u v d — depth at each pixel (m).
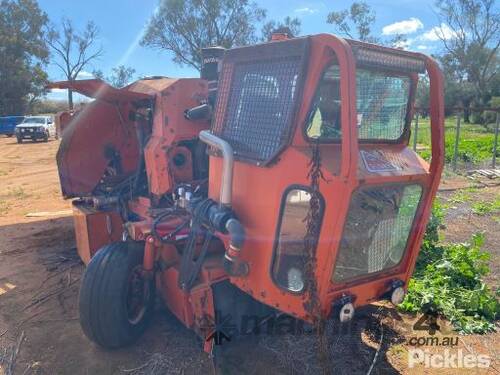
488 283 6.11
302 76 3.20
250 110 3.63
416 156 3.78
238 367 4.13
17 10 48.34
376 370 4.14
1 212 10.69
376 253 3.61
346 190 2.96
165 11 38.09
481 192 12.44
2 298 5.73
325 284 3.22
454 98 49.25
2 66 46.97
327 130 3.40
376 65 3.30
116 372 4.16
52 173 17.12
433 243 6.59
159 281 4.73
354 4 40.16
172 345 4.52
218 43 39.41
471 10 48.31
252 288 3.70
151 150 4.98
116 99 5.70
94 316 4.18
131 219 5.95
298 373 4.04
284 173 3.29
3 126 36.84
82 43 54.09
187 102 4.95
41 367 4.26
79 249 6.86
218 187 3.87
